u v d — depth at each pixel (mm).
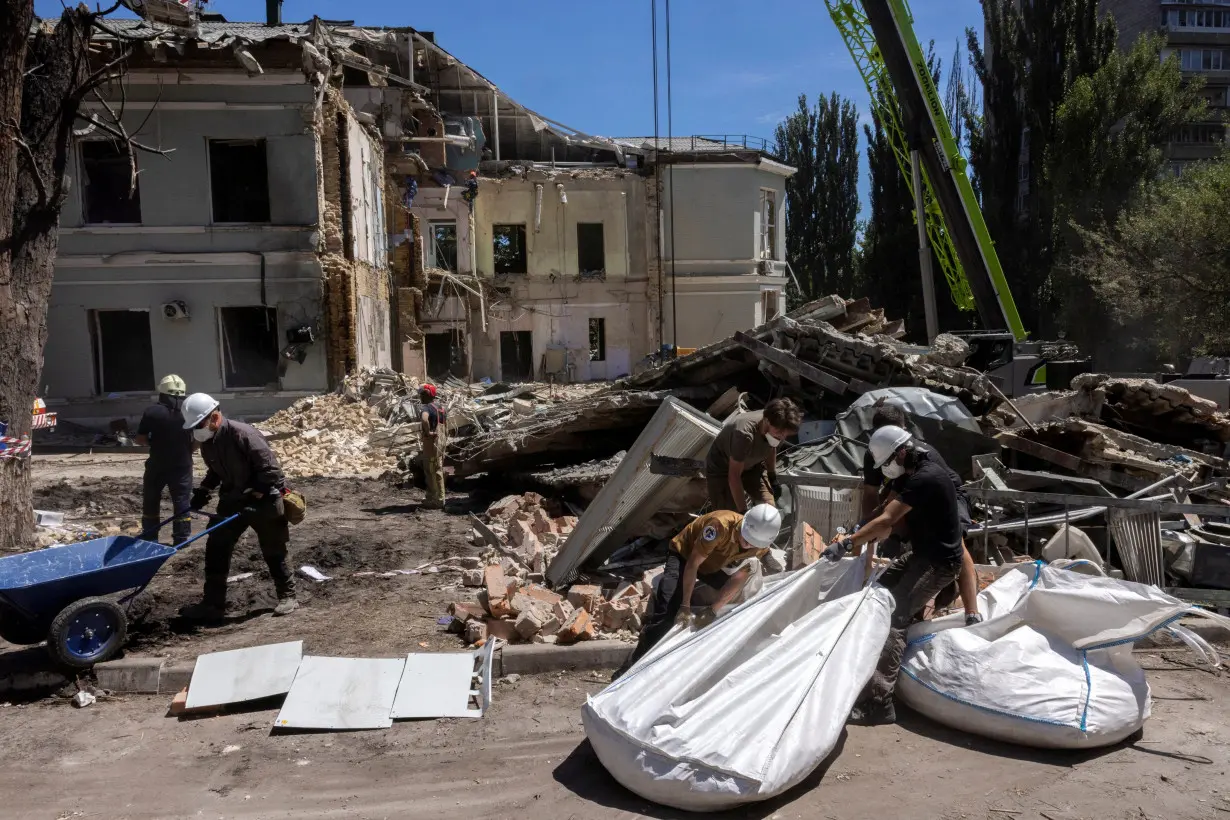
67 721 4711
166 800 3834
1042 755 4043
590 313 30219
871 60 27391
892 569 4559
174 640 5699
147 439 7668
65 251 18109
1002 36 40281
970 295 28906
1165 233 24234
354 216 20156
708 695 3783
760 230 30641
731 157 29719
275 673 4934
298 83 18281
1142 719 4168
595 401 11555
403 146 26547
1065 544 6078
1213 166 25109
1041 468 8500
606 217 30047
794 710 3736
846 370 10172
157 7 10203
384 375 19219
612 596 6445
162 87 17891
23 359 7910
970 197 24391
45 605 5090
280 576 6234
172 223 18297
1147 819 3496
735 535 4480
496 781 3945
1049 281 37844
